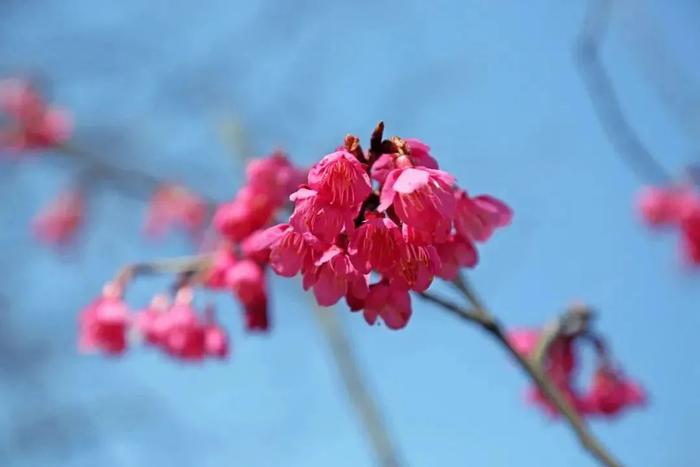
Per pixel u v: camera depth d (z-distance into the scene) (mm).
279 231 761
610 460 908
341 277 755
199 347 965
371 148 762
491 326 913
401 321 758
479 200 784
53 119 1947
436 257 741
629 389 1008
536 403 1037
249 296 922
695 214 1601
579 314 967
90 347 979
